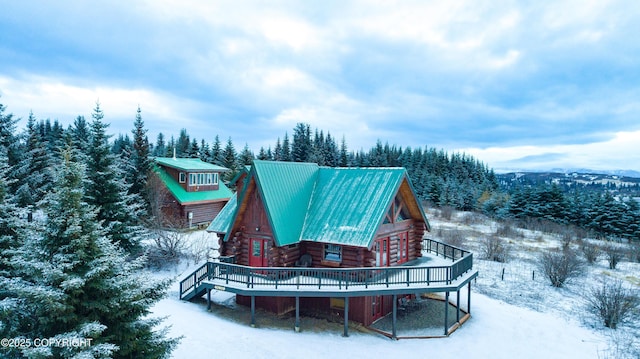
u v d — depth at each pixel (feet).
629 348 61.41
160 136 343.26
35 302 27.53
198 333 54.03
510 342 61.72
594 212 176.45
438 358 54.49
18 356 27.63
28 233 30.27
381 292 60.64
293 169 75.31
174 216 127.75
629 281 99.76
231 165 215.51
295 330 60.59
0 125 91.04
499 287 93.25
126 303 31.45
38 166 99.71
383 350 55.67
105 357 27.76
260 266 68.54
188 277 71.31
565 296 88.17
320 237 66.44
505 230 161.89
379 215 65.10
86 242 29.60
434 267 63.57
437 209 231.71
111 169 79.71
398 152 374.02
